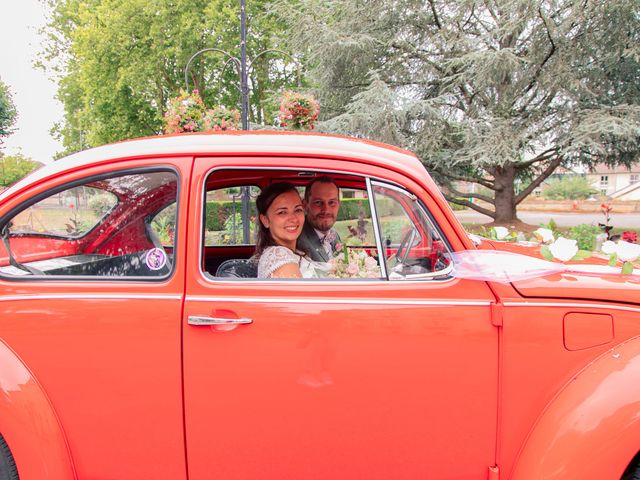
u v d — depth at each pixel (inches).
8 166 1459.2
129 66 876.0
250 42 851.4
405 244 72.4
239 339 65.9
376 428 66.9
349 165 71.4
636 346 66.9
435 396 66.6
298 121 319.9
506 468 68.5
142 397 66.6
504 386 67.1
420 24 634.8
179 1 827.4
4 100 1238.9
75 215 72.7
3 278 69.3
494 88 587.5
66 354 66.6
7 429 65.4
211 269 107.3
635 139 525.3
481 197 709.9
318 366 66.2
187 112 269.9
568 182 1872.5
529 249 97.2
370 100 557.6
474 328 66.7
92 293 67.8
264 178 88.4
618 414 62.5
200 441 66.9
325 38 625.3
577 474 62.2
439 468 68.0
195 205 69.0
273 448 67.1
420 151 597.3
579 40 551.5
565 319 67.7
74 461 68.1
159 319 66.3
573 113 551.8
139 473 68.1
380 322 66.3
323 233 84.9
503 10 551.5
